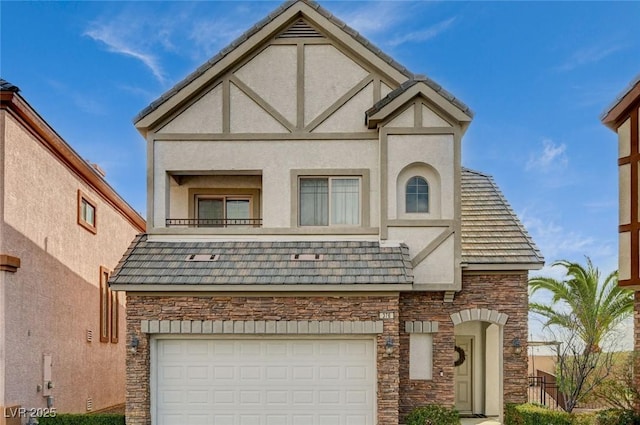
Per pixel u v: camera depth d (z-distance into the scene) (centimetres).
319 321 1234
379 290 1216
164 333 1245
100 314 1798
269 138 1389
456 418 1239
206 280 1217
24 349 1271
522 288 1357
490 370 1595
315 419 1247
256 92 1403
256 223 1488
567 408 1433
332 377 1254
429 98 1323
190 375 1259
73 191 1583
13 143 1241
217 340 1266
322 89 1402
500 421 1365
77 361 1589
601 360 1446
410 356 1339
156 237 1364
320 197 1398
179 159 1388
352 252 1308
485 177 1642
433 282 1308
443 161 1332
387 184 1332
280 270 1247
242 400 1253
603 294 1683
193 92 1385
